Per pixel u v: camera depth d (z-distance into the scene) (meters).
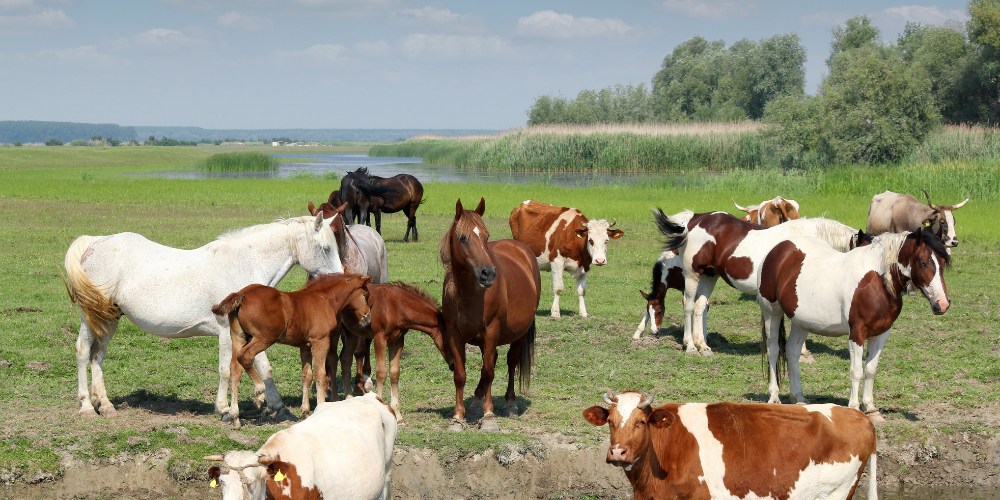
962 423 8.75
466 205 34.50
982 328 13.57
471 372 11.34
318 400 8.25
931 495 7.97
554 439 8.15
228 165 77.44
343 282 8.31
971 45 64.62
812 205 32.50
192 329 8.62
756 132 61.06
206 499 7.38
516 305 9.05
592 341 13.18
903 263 8.43
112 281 8.43
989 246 22.89
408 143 141.12
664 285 13.28
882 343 8.95
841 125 49.44
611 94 106.44
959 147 47.16
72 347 11.60
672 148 62.09
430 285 17.19
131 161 95.56
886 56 71.56
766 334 9.95
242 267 8.75
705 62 104.50
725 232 12.12
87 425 8.09
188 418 8.72
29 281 16.39
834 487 6.11
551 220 14.71
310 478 5.46
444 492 7.76
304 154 159.25
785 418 6.11
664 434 6.00
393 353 9.02
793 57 95.44
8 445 7.50
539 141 66.69
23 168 75.56
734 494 6.02
